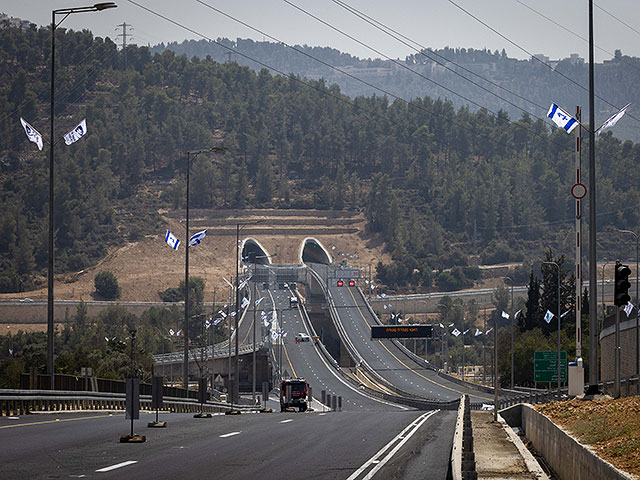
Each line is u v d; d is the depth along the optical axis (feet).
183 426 356.79
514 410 524.52
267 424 381.81
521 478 234.38
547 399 599.16
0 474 183.62
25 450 234.17
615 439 216.13
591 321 417.69
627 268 331.36
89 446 249.96
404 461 228.84
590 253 433.48
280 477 189.67
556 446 262.47
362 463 222.28
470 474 170.91
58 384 487.61
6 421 356.18
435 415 519.60
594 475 188.75
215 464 212.23
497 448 319.06
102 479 178.81
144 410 563.48
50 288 465.47
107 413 468.34
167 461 216.13
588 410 315.78
